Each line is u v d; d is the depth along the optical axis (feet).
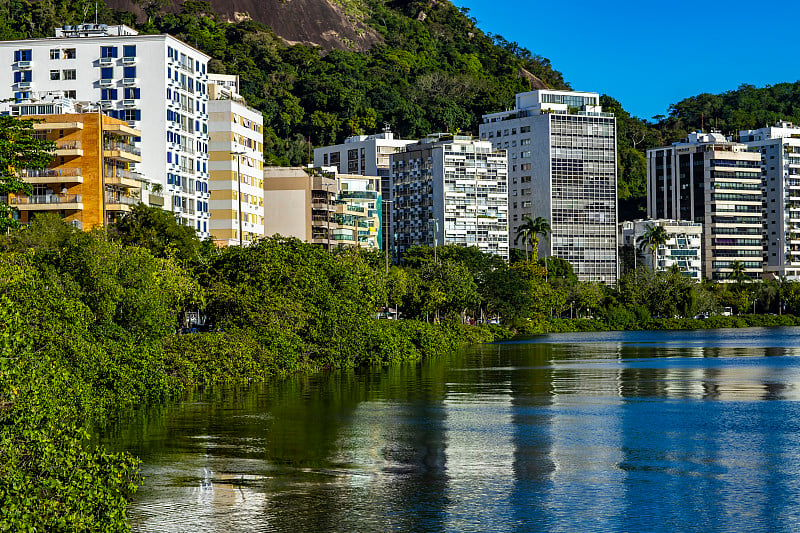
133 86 586.45
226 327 367.66
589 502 166.91
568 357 473.26
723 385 333.21
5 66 598.34
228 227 635.66
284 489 175.42
